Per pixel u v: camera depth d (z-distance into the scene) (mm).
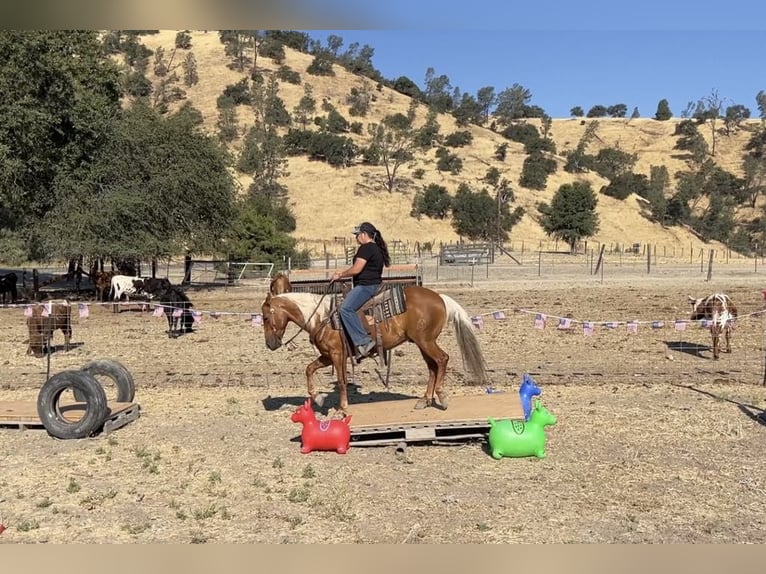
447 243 78062
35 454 8492
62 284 34562
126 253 27000
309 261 44719
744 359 14250
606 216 94125
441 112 130375
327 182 90375
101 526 6418
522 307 23016
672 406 10477
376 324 8844
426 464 8039
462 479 7535
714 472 7703
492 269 44812
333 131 110375
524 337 17016
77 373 9133
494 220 82125
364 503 6883
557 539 6090
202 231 31734
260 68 135250
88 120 27828
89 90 30984
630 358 14422
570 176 106625
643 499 6953
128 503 6941
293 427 9562
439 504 6848
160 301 17859
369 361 14195
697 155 129375
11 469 7961
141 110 32250
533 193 96438
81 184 27344
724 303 14250
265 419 9984
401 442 8492
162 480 7555
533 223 87188
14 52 23609
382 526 6359
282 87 127812
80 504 6914
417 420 8500
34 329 15148
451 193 91375
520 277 37250
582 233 74812
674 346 15789
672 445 8656
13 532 6293
